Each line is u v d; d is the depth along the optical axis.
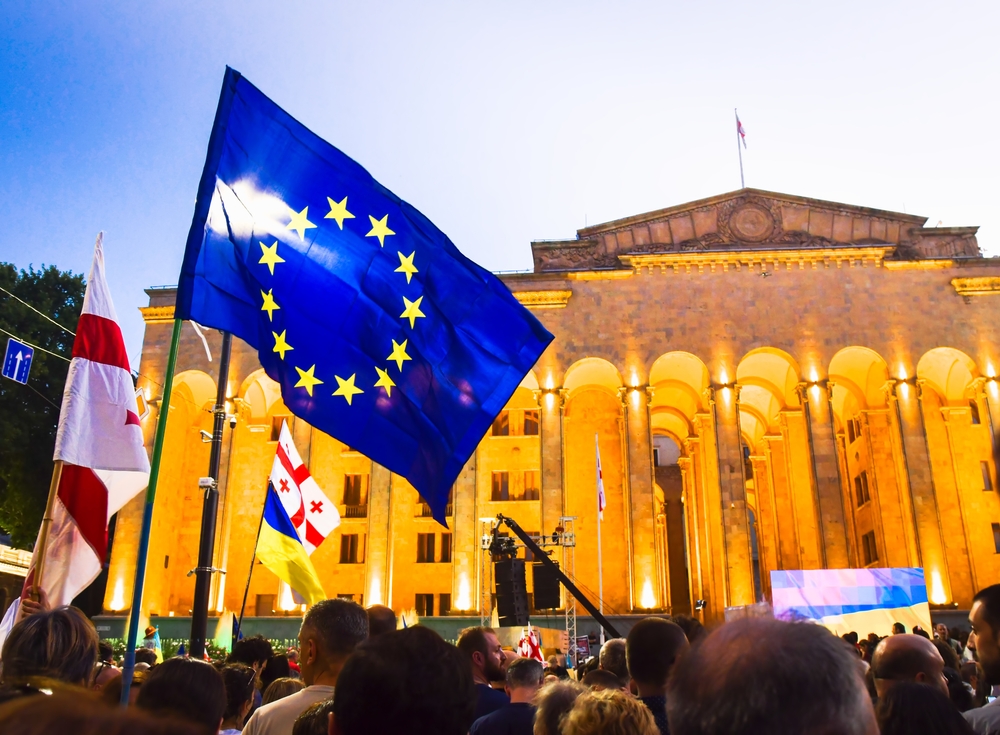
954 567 55.69
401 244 12.39
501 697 9.01
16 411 57.84
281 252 11.73
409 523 58.75
